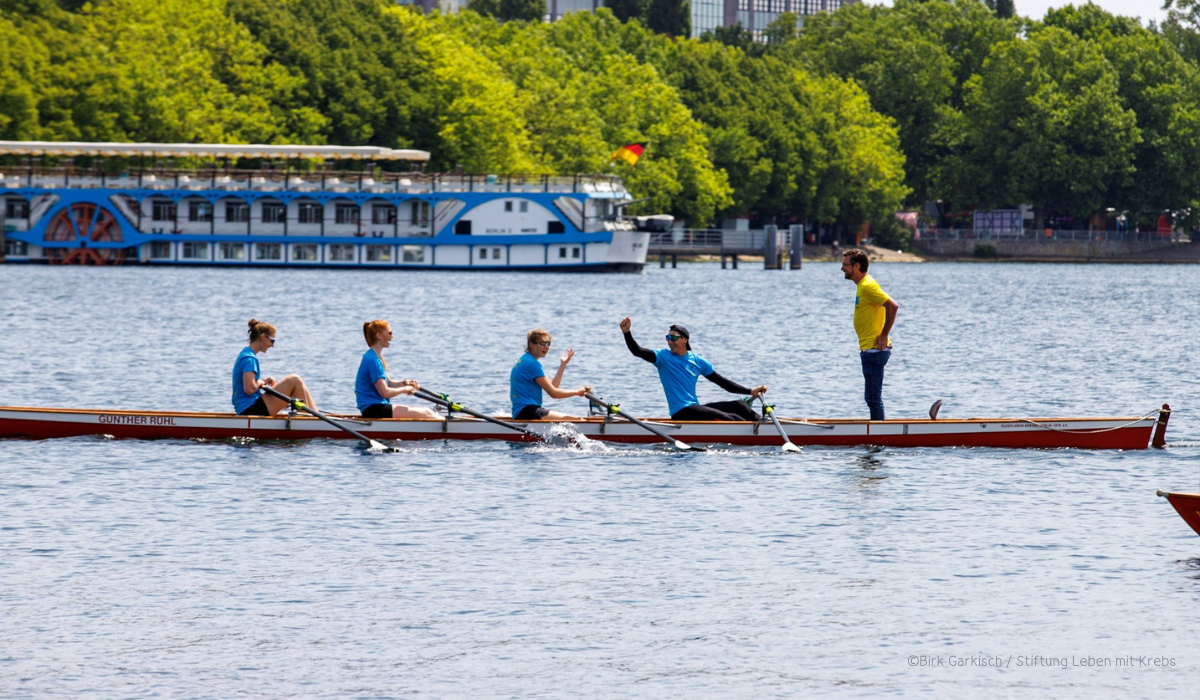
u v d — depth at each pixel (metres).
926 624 55.75
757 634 54.62
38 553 65.06
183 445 93.44
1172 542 67.62
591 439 94.94
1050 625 55.47
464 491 79.44
